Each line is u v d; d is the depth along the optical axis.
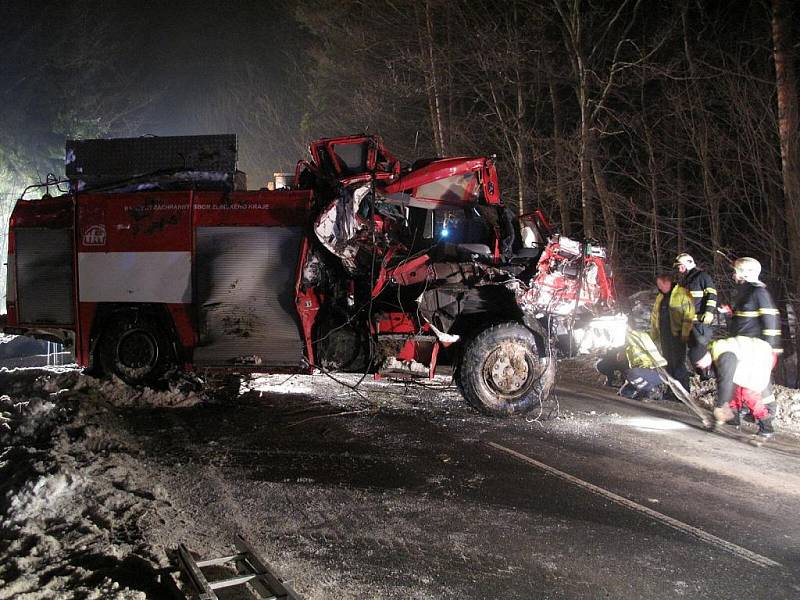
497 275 8.02
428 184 8.61
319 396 8.90
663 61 16.52
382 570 4.21
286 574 4.13
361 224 7.96
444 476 5.89
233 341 8.20
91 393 8.12
